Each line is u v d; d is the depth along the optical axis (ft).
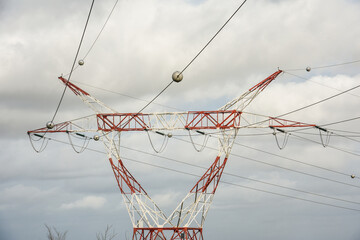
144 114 212.64
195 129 207.21
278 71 200.54
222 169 211.00
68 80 212.84
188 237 213.25
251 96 204.95
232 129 205.26
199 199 213.46
